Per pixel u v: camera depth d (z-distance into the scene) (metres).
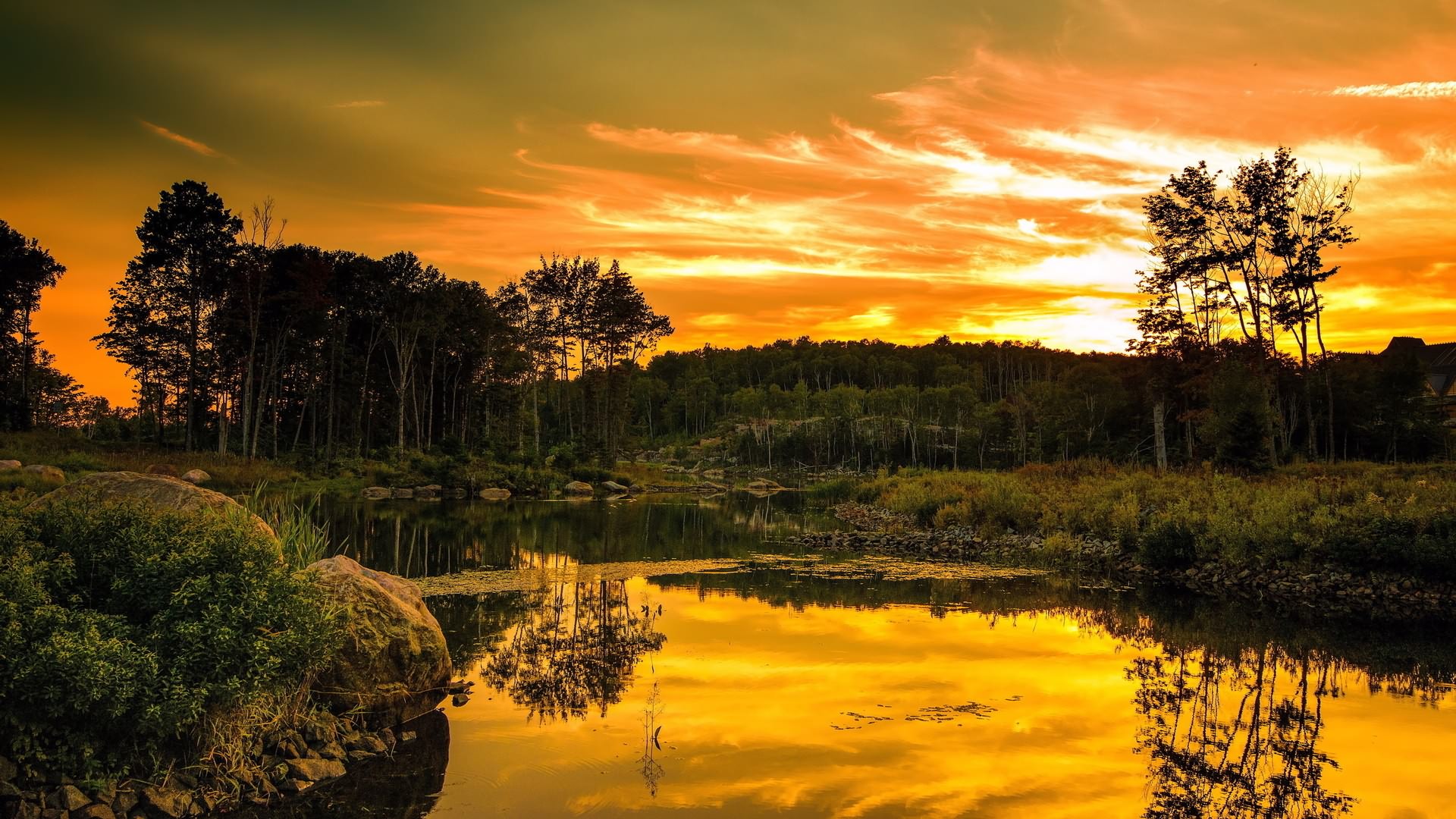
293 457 58.69
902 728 9.23
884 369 172.00
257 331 57.09
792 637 13.34
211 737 7.21
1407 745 8.84
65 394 82.62
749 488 68.62
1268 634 13.82
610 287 72.75
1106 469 35.97
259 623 7.34
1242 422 31.88
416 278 66.31
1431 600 16.02
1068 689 10.73
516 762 8.20
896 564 21.47
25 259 54.75
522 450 61.22
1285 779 7.95
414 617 9.84
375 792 7.49
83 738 6.54
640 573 19.56
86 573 7.48
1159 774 8.02
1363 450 46.44
